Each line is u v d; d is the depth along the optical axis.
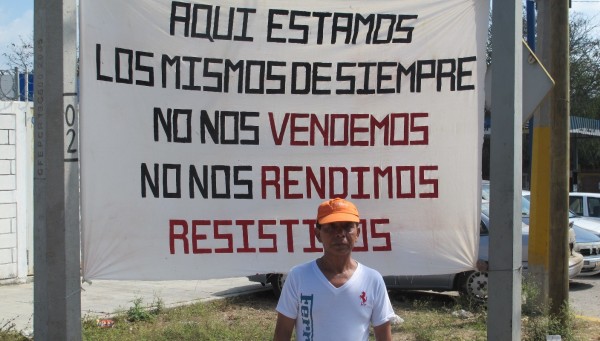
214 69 4.99
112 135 4.77
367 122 5.20
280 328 3.53
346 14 5.16
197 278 4.95
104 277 4.77
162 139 4.89
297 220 5.10
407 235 5.22
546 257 9.49
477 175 5.26
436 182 5.24
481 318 8.93
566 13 8.27
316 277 3.47
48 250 4.32
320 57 5.14
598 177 38.28
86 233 4.71
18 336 7.89
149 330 8.32
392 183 5.22
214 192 5.00
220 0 4.99
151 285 12.18
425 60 5.23
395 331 8.51
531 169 10.05
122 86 4.79
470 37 5.23
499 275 4.91
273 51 5.09
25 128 11.95
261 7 5.06
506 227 4.88
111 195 4.77
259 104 5.07
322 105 5.15
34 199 4.39
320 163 5.14
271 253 5.06
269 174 5.08
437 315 9.54
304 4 5.11
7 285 11.69
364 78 5.20
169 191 4.91
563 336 8.00
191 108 4.96
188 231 4.95
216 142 5.00
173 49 4.91
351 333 3.42
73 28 4.42
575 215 15.82
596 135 31.69
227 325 8.78
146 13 4.85
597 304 11.22
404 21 5.21
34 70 4.41
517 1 4.91
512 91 4.90
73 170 4.39
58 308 4.31
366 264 5.21
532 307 9.34
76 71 4.44
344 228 3.48
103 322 8.61
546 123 9.55
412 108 5.23
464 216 5.26
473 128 5.24
